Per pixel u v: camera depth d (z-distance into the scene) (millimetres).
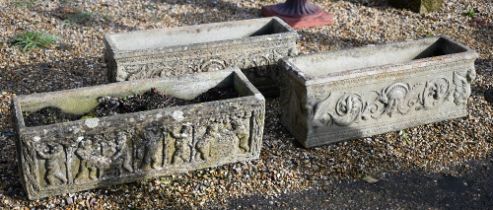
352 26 4270
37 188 2770
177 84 3057
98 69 3678
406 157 3146
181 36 3445
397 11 4500
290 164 3061
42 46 3836
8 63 3678
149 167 2893
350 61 3330
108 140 2775
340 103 3129
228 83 3131
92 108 2973
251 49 3389
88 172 2811
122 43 3344
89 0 4387
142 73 3266
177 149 2889
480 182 3035
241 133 2955
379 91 3182
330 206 2873
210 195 2889
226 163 3004
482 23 4406
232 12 4367
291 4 4242
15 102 2824
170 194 2875
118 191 2869
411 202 2914
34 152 2701
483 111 3494
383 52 3379
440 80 3283
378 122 3256
